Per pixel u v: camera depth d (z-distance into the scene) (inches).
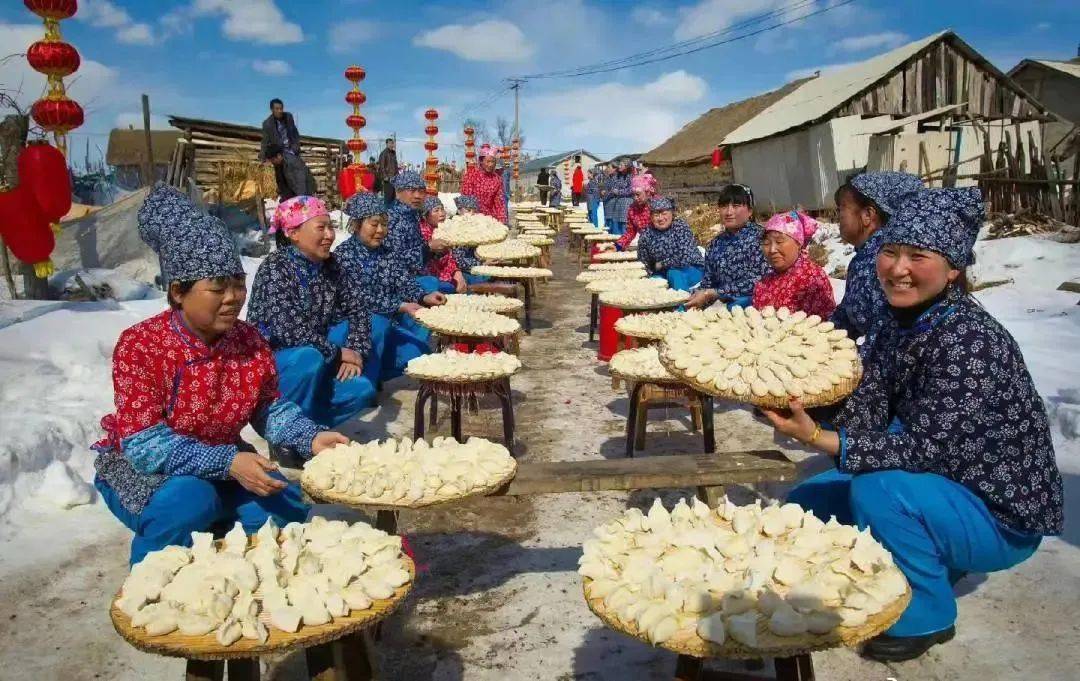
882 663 94.0
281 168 409.4
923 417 89.9
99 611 106.6
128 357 92.2
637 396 166.7
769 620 64.1
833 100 698.2
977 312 90.3
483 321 199.9
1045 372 194.5
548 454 174.4
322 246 161.5
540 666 96.2
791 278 175.3
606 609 68.4
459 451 103.7
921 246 86.7
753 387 96.2
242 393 100.4
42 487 136.3
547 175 1150.3
